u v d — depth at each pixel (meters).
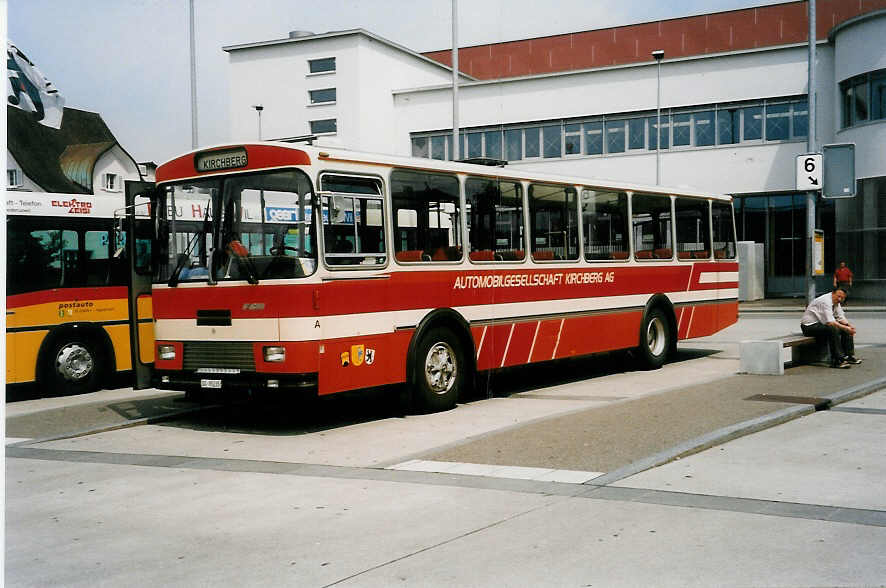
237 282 10.12
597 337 14.42
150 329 11.88
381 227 10.66
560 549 5.58
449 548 5.68
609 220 14.81
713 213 17.84
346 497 7.11
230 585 5.17
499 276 12.44
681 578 5.01
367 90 51.09
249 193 10.25
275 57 52.75
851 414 10.34
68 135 52.47
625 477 7.38
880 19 33.84
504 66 59.56
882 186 34.62
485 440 9.07
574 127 42.69
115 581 5.32
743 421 9.55
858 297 35.69
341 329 10.04
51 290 13.96
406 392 11.04
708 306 17.55
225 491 7.48
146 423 11.31
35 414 12.02
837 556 5.31
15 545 6.11
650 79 41.00
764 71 38.81
